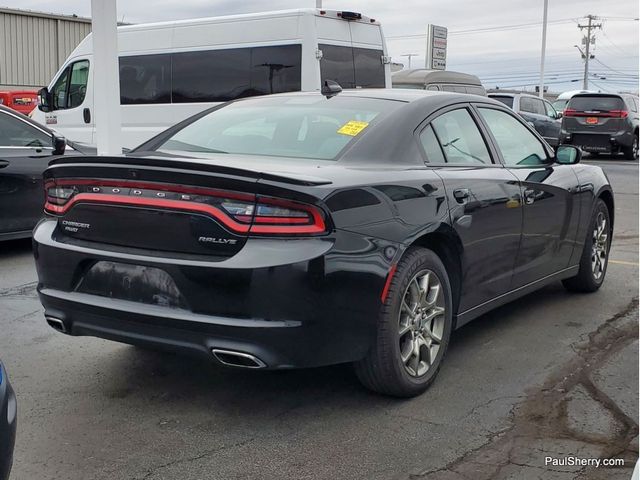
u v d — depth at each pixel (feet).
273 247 10.75
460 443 11.28
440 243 13.42
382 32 37.27
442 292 13.29
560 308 18.72
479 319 17.76
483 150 15.57
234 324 10.73
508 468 10.50
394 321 12.05
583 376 14.02
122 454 10.96
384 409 12.50
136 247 11.75
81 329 12.30
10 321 17.43
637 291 20.54
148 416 12.26
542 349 15.56
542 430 11.71
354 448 11.13
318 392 13.23
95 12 29.25
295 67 33.88
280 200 10.80
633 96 69.82
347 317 11.25
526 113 62.28
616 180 50.34
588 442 11.30
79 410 12.47
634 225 32.50
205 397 13.02
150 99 38.65
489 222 14.43
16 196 24.31
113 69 29.68
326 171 11.72
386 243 11.74
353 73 35.65
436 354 13.34
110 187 11.96
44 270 12.64
